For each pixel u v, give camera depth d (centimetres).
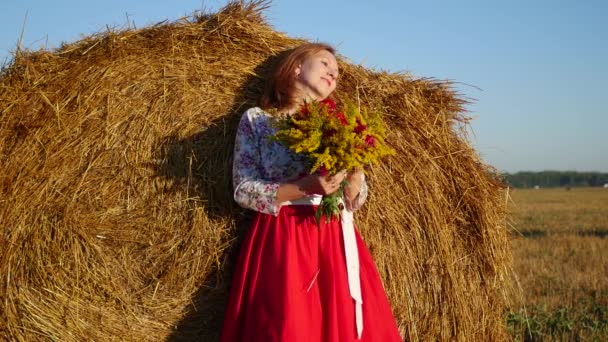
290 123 289
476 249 371
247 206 298
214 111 337
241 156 307
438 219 363
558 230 1522
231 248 330
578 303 621
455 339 366
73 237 315
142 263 324
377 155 282
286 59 327
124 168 325
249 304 296
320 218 300
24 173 312
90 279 316
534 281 739
